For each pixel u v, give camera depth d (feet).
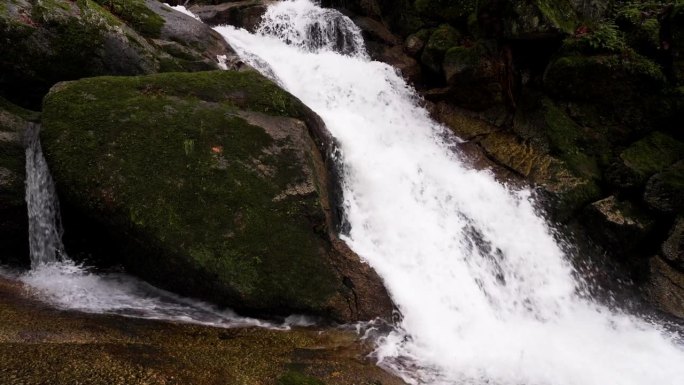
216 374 14.20
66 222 20.49
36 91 22.61
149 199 18.76
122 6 28.43
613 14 34.14
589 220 29.01
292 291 18.95
